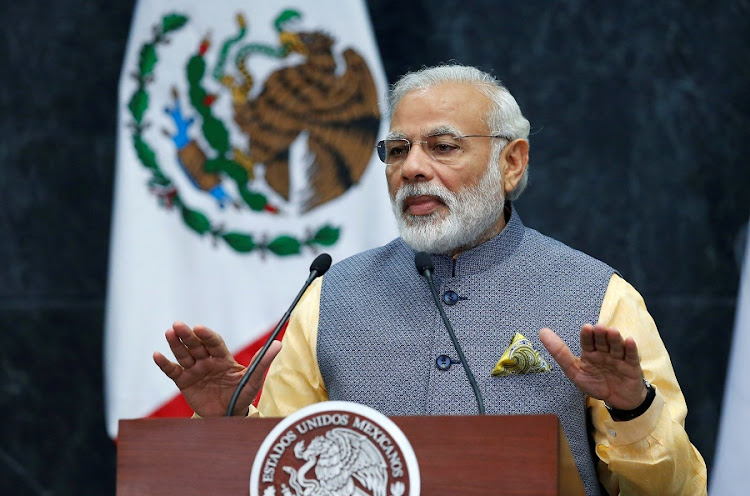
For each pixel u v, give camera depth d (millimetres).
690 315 12016
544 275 9094
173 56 12930
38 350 12633
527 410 8445
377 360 8844
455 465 6148
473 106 9039
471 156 8922
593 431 8750
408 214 8953
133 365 12414
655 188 12328
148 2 13062
